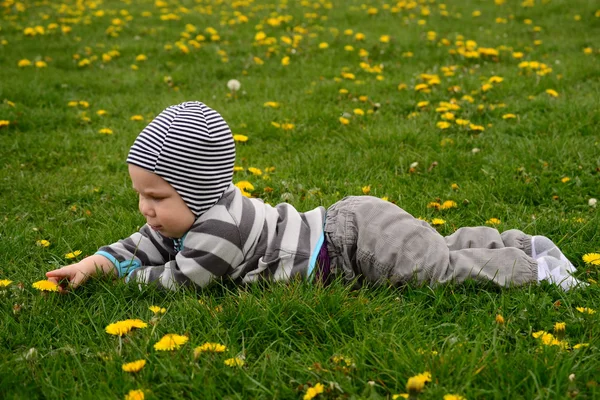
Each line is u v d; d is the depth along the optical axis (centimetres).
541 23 994
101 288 252
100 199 384
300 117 548
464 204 362
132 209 365
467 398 180
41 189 400
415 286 248
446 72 674
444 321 230
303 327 227
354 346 206
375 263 249
